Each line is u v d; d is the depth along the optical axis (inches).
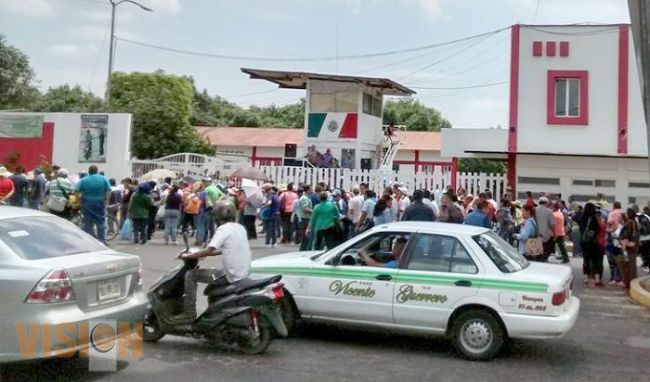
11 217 251.3
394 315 304.5
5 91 1669.5
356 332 344.2
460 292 294.8
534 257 486.0
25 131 1101.1
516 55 949.2
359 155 1170.0
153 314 301.7
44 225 258.8
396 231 317.4
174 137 1515.7
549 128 938.1
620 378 275.0
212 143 1930.4
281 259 335.0
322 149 1181.1
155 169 1058.1
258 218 871.1
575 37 933.2
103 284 244.5
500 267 296.5
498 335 291.6
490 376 271.3
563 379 270.5
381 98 1286.9
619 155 898.1
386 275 307.0
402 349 312.2
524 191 945.5
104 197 580.7
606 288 534.0
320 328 349.4
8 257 226.5
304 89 1300.4
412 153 1870.1
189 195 707.4
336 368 275.1
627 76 917.8
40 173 716.7
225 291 290.2
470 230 314.3
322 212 559.8
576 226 741.3
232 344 292.7
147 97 1552.7
